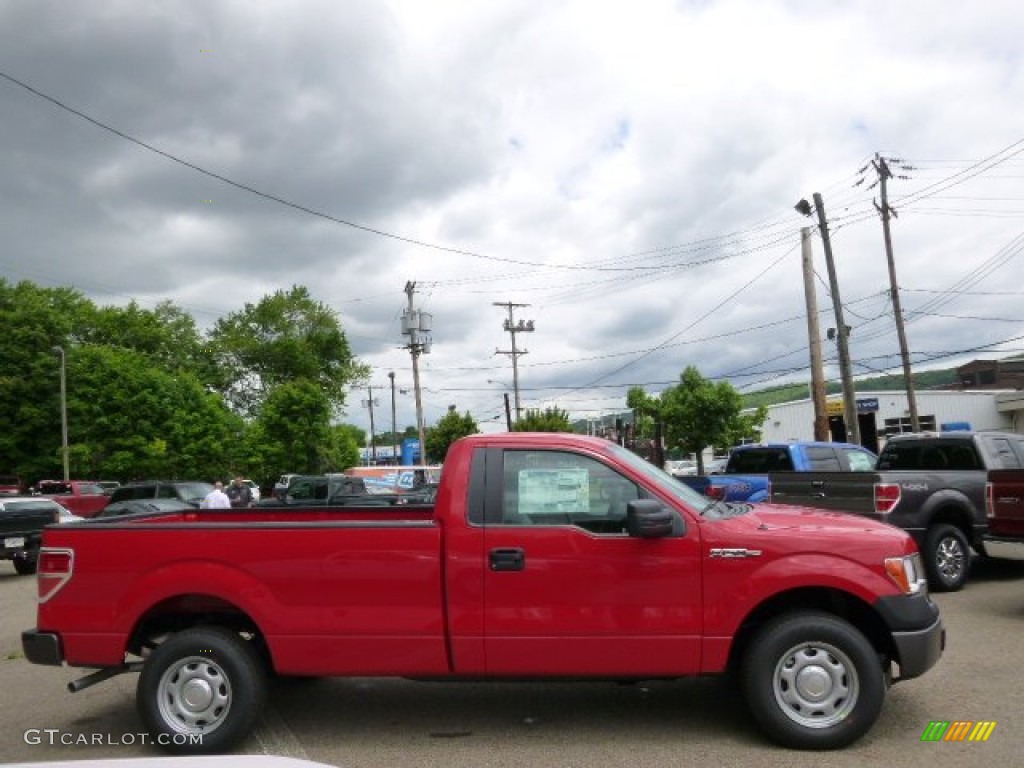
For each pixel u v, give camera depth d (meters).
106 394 43.97
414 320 44.31
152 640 5.58
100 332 60.06
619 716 5.57
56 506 18.17
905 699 5.68
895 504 9.71
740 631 5.12
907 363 30.66
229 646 5.11
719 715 5.53
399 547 5.05
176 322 67.25
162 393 45.06
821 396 23.42
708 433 41.34
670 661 4.89
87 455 42.38
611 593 4.93
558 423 48.16
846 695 4.79
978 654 6.85
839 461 13.75
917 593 4.94
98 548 5.23
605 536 4.98
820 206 25.27
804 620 4.84
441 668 5.00
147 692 5.12
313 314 70.12
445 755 4.90
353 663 5.02
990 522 8.73
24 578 16.59
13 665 8.06
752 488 12.49
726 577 4.89
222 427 50.12
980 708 5.44
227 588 5.10
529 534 5.00
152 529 5.22
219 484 21.52
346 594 5.05
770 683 4.83
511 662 4.95
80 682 5.20
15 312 46.91
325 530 5.09
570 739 5.13
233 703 5.08
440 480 5.21
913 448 11.33
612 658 4.91
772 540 4.93
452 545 5.02
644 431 48.97
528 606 4.96
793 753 4.75
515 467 5.19
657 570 4.92
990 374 61.31
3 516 16.02
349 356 70.94
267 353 68.44
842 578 4.84
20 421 45.44
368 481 30.69
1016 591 10.01
